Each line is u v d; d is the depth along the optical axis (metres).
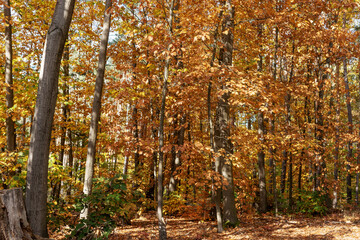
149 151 7.99
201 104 10.10
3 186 8.86
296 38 12.05
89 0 12.99
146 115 11.24
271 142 11.17
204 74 7.38
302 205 12.16
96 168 13.77
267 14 9.38
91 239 5.44
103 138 11.79
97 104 7.31
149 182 13.17
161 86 9.20
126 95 8.85
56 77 4.86
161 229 6.81
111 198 5.68
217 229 8.98
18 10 11.50
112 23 12.31
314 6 10.27
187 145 6.93
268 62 12.72
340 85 13.01
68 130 13.45
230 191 9.78
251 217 11.27
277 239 7.90
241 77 7.44
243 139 9.98
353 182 21.55
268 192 15.41
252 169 14.78
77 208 5.69
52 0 11.57
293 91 11.48
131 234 8.31
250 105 7.79
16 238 3.70
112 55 12.29
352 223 9.60
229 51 9.91
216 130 10.21
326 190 12.16
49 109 4.75
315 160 12.30
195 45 8.49
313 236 8.12
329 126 12.65
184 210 11.33
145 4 7.74
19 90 9.70
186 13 7.46
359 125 12.81
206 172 7.28
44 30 11.69
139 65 11.38
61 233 7.52
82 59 12.80
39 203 4.60
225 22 9.50
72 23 12.55
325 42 11.52
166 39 7.02
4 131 10.95
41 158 4.66
